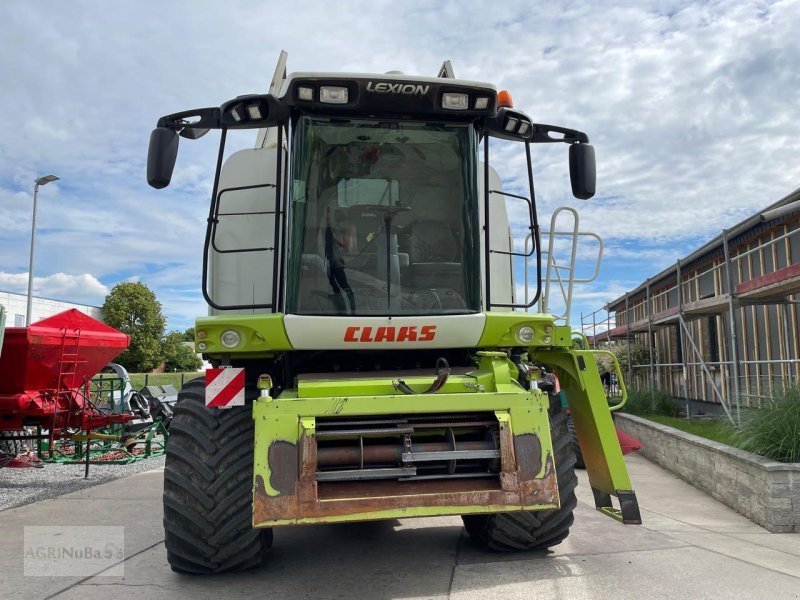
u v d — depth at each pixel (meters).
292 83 4.18
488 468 3.86
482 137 4.64
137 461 10.48
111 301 48.31
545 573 4.30
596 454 4.65
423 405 3.79
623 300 21.19
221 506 4.00
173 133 4.36
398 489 3.68
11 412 8.21
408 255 4.41
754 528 5.62
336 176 4.38
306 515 3.50
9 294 40.16
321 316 4.11
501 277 5.02
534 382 4.03
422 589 4.03
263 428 3.60
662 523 5.82
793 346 11.02
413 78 4.25
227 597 3.93
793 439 5.81
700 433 9.41
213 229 4.43
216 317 4.14
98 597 3.95
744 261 12.95
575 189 4.77
